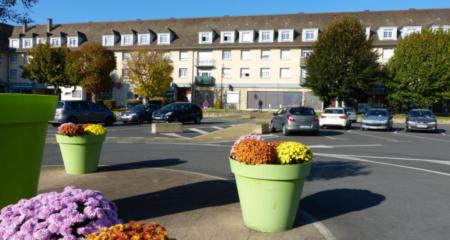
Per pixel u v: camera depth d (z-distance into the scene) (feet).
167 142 51.60
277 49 168.76
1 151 13.25
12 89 195.31
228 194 22.31
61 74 153.69
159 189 23.38
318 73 136.77
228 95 175.22
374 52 138.51
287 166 15.81
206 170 31.32
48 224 9.33
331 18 173.78
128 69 159.53
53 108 15.51
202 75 178.40
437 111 158.20
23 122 13.84
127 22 201.05
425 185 26.68
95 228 9.47
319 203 21.90
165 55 166.81
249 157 16.07
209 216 18.25
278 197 16.16
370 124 79.92
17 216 9.60
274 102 169.68
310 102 165.48
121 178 26.53
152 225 8.73
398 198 23.11
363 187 25.90
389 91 148.25
